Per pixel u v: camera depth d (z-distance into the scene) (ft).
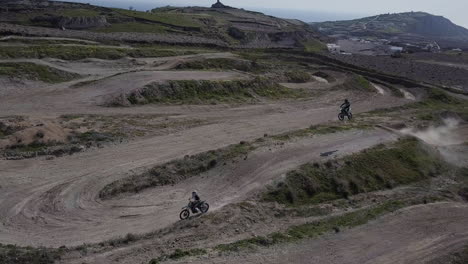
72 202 91.30
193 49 311.68
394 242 91.15
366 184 118.11
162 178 105.09
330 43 625.41
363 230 94.58
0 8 343.67
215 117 160.25
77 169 104.94
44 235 79.87
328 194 110.42
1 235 77.92
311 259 80.94
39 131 119.24
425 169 132.67
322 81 251.39
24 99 153.48
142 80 181.27
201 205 92.02
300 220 97.30
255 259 77.71
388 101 215.31
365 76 273.75
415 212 105.81
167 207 94.58
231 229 88.33
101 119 141.69
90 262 72.28
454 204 114.01
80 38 281.95
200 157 116.06
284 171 112.06
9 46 210.38
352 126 154.92
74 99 159.43
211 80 191.52
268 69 254.47
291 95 207.82
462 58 470.80
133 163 110.52
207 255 76.43
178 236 83.30
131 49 253.65
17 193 92.17
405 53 506.48
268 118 165.68
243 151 120.88
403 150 136.46
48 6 388.98
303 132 142.72
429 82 290.35
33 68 181.88
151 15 434.30
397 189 120.26
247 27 504.84
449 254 88.58
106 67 216.95
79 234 81.51
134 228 85.40
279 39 499.10
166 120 149.79
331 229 93.56
